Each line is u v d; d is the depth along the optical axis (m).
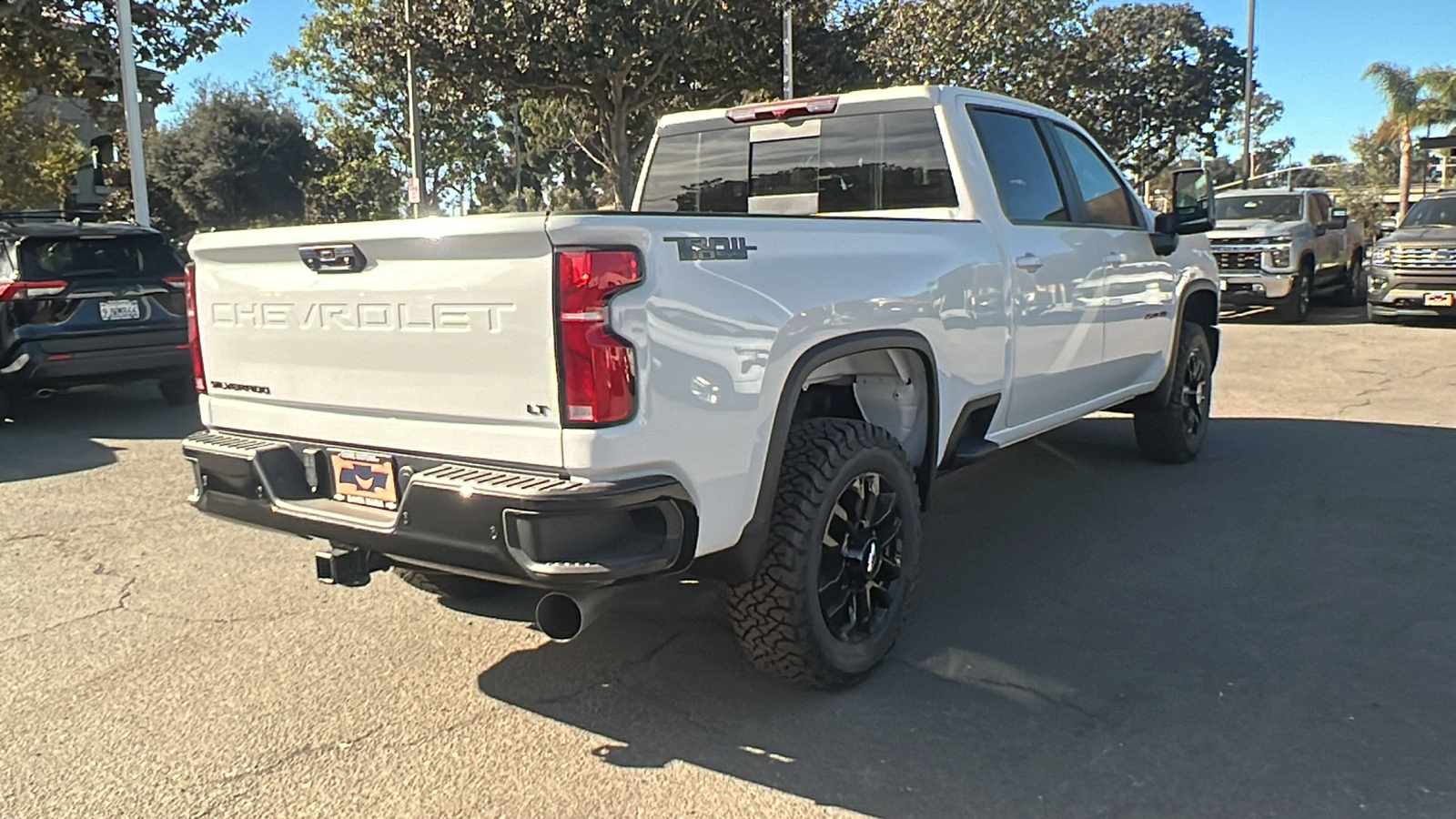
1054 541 5.23
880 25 23.94
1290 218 14.98
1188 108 45.00
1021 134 5.02
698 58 18.95
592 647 4.07
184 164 39.06
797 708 3.53
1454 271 13.04
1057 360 4.96
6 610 4.61
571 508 2.76
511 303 2.89
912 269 3.87
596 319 2.78
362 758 3.28
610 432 2.80
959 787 3.03
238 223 40.28
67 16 14.82
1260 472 6.43
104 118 17.80
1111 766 3.12
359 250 3.20
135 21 15.23
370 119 40.91
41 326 8.54
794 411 3.65
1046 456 6.97
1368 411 8.29
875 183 4.81
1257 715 3.40
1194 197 5.79
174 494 6.64
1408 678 3.64
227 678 3.88
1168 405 6.36
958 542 5.25
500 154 51.81
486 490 2.85
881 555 3.70
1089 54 36.09
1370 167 40.31
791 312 3.27
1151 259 5.88
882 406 4.13
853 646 3.59
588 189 55.91
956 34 26.97
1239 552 4.98
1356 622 4.13
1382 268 13.70
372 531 3.15
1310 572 4.68
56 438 8.53
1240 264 14.31
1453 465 6.49
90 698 3.74
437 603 4.60
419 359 3.12
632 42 18.23
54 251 8.70
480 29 18.33
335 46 37.34
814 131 4.98
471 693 3.71
